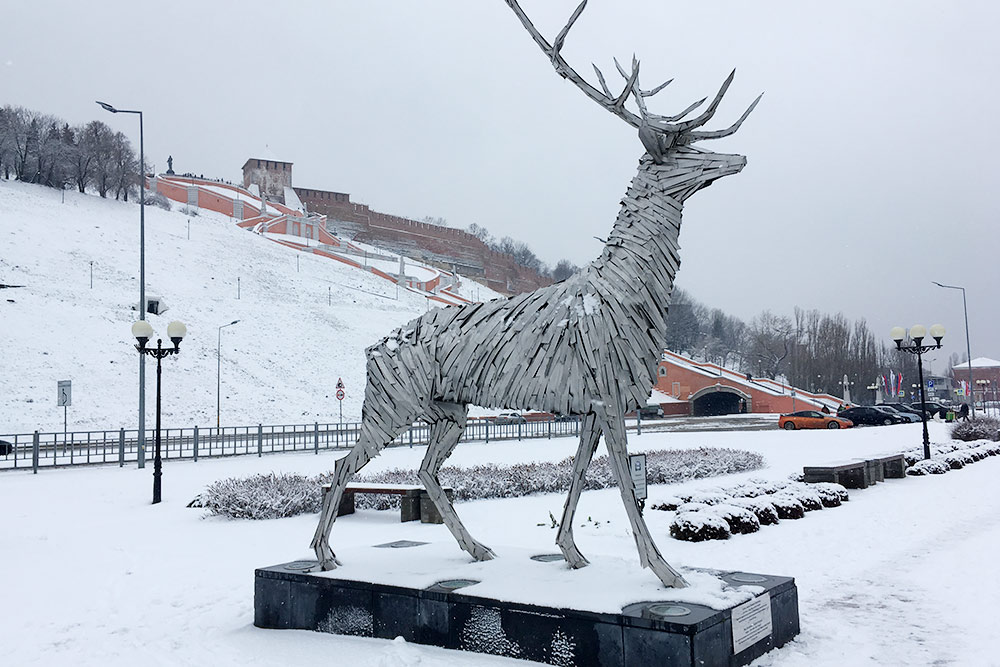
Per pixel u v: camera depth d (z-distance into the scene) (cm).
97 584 796
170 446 2769
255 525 1162
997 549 884
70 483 1748
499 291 12350
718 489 1259
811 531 1030
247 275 6912
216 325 5225
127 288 5394
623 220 586
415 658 518
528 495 1423
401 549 721
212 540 1038
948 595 693
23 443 2706
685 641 454
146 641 603
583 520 1140
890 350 8125
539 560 651
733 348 11450
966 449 2062
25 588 781
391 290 8100
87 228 6731
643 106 574
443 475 1432
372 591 582
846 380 5688
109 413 3441
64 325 4241
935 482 1574
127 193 8369
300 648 563
